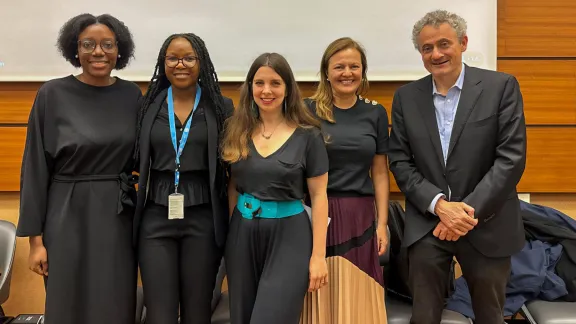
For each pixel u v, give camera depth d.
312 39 2.41
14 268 2.56
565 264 2.11
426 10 2.38
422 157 1.71
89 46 1.60
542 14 2.40
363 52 1.88
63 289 1.56
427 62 1.69
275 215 1.50
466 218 1.54
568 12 2.39
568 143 2.44
